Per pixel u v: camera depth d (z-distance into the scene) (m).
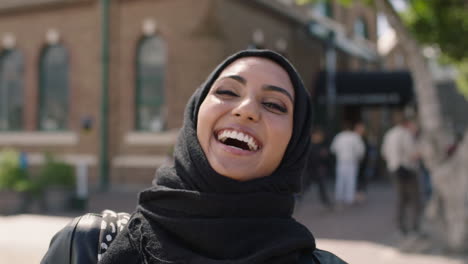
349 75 17.58
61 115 14.96
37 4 14.77
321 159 11.06
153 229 1.24
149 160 13.50
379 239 7.28
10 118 15.59
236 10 13.63
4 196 9.41
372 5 7.89
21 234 7.25
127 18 13.82
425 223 7.32
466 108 25.53
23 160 9.88
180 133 1.35
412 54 6.86
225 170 1.21
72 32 14.49
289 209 1.30
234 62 1.33
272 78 1.28
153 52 13.76
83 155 14.22
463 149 6.43
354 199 11.70
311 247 1.26
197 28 12.88
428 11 9.07
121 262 1.23
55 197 9.67
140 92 13.88
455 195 6.39
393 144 7.44
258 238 1.19
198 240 1.18
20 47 15.25
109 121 13.96
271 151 1.24
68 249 1.32
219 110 1.24
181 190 1.22
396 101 16.98
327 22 19.73
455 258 6.05
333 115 18.00
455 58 9.62
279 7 15.41
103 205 10.40
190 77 13.02
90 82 14.20
